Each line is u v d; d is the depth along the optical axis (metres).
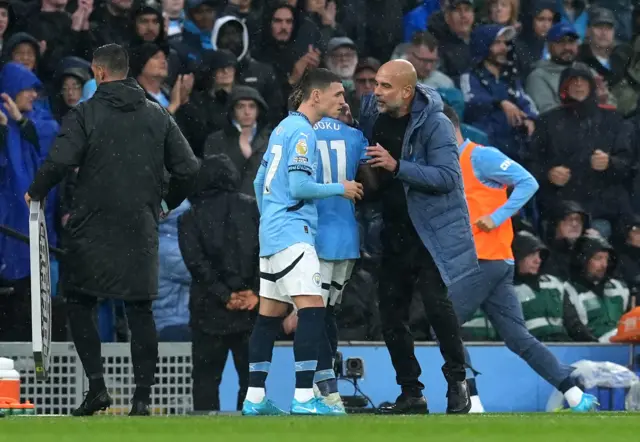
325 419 16.45
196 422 15.29
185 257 28.75
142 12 33.12
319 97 22.36
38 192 22.39
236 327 28.59
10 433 13.34
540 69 38.44
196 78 33.62
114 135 22.47
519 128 37.09
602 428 14.14
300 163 21.48
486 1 39.16
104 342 29.19
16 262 29.38
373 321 31.42
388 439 12.35
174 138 23.27
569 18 40.28
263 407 22.47
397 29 37.53
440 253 24.06
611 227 36.97
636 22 41.53
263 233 21.83
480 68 37.47
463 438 12.55
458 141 29.02
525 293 33.59
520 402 31.80
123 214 22.44
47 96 32.25
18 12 33.09
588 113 37.06
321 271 23.44
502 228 28.17
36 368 22.56
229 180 28.89
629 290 36.12
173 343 29.28
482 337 33.50
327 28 36.56
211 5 35.00
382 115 24.75
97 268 22.33
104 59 22.64
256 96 32.75
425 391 30.66
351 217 23.73
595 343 33.00
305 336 21.53
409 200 24.19
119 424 14.90
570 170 36.72
